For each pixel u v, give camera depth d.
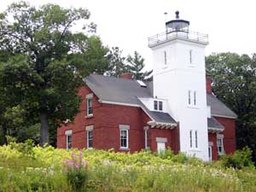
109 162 22.56
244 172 25.58
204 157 52.97
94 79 52.50
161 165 23.56
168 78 53.31
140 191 17.41
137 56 94.81
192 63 53.91
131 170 19.81
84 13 47.28
